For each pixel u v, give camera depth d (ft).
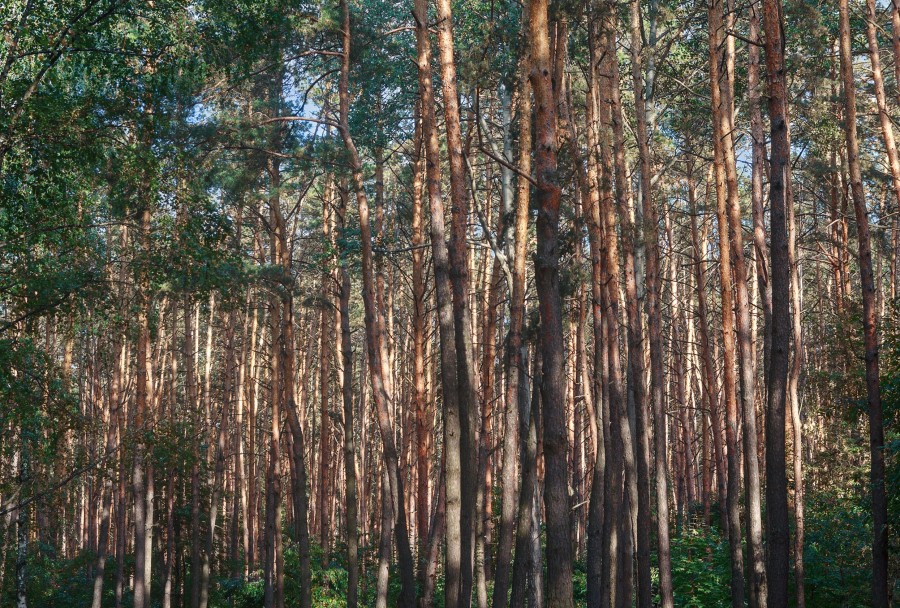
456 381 45.19
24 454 63.93
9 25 49.78
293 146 70.74
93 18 52.60
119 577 94.43
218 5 55.31
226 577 119.03
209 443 123.75
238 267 61.05
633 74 59.41
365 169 72.13
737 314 55.57
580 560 96.37
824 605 65.31
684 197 107.55
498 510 99.35
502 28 55.83
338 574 100.78
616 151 59.00
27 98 49.16
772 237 40.40
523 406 64.75
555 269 33.01
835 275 88.28
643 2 65.21
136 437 71.26
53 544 109.81
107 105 52.90
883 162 85.76
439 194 47.57
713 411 87.66
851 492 71.26
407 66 75.77
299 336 148.87
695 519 99.45
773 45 41.22
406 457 111.14
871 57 56.49
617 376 56.13
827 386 77.46
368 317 66.33
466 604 43.04
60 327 58.39
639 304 60.23
